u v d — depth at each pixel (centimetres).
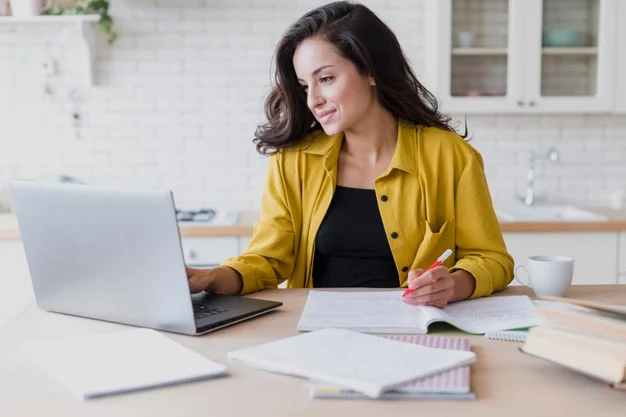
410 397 113
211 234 338
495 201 398
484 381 120
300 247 210
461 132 394
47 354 135
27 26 376
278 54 203
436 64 356
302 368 120
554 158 394
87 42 366
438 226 204
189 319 146
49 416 109
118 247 150
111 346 138
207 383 121
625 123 397
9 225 346
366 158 210
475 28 357
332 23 195
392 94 205
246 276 185
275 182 212
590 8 360
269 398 114
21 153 384
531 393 115
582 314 121
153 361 129
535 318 152
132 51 381
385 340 135
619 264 346
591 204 400
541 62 359
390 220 202
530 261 179
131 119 385
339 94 194
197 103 385
